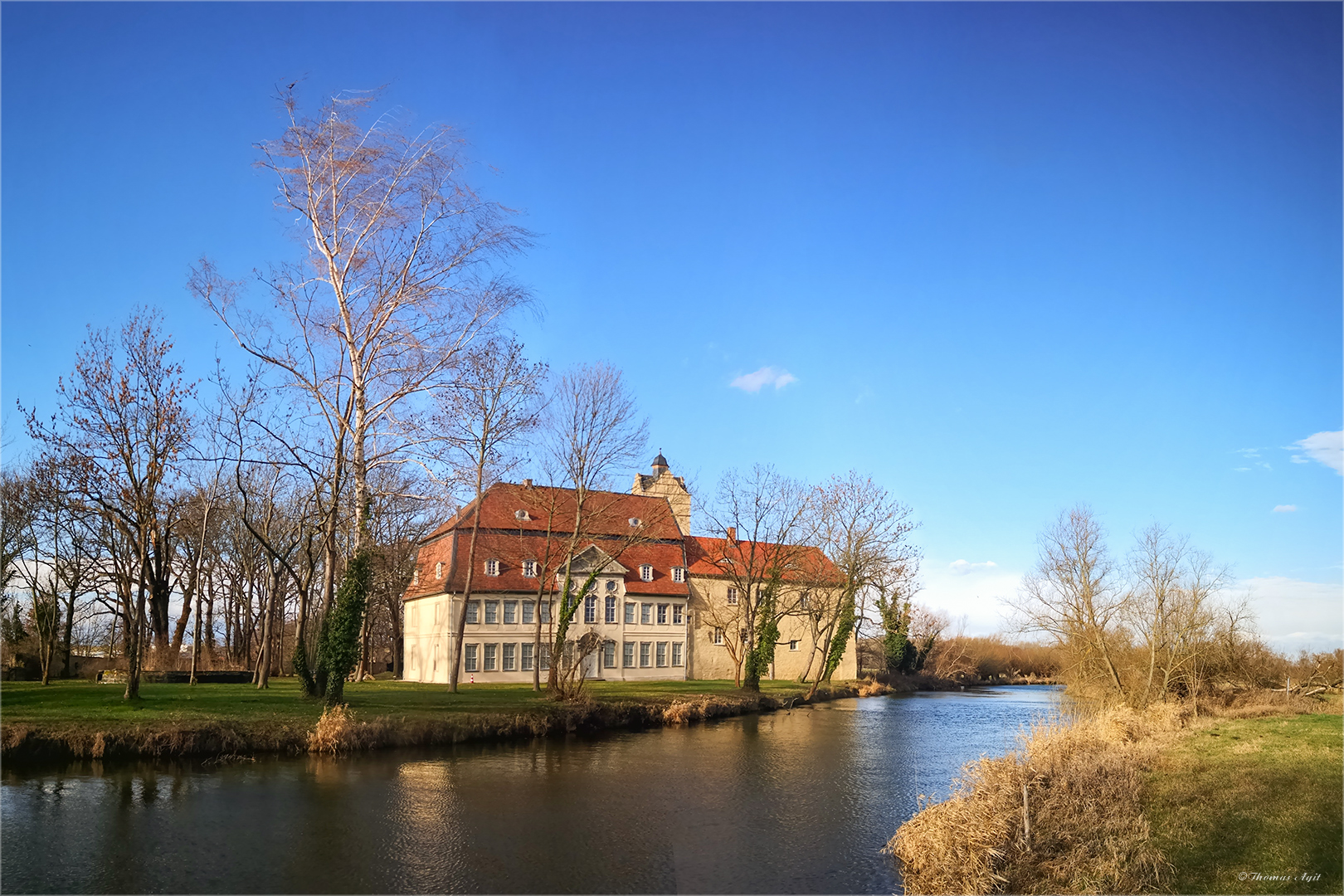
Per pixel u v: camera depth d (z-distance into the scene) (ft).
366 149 104.22
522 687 171.73
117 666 169.58
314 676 123.54
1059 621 157.07
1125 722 107.14
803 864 57.98
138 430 104.99
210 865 54.95
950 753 109.60
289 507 187.73
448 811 69.92
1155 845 52.90
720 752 106.63
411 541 193.06
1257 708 144.97
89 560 157.99
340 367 107.96
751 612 192.95
